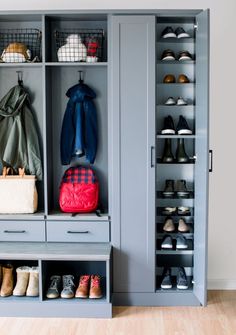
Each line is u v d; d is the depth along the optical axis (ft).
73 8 13.09
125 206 12.16
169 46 12.94
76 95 12.89
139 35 11.78
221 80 13.05
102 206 13.41
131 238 12.24
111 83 11.96
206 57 11.12
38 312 11.72
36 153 12.98
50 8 13.10
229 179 13.28
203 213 11.53
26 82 13.21
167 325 11.17
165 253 12.54
